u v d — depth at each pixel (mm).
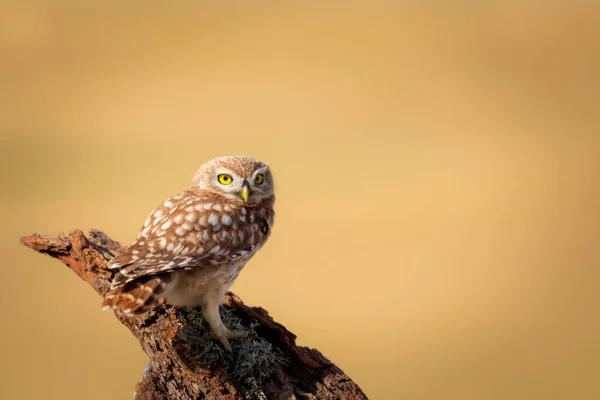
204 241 6531
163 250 6355
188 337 6555
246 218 6895
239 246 6719
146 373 6816
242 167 7098
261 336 6875
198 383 6363
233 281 6754
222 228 6680
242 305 7125
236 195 6945
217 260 6473
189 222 6582
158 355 6512
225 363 6566
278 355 6746
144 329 6543
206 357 6512
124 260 6168
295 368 6707
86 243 7141
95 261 7086
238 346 6648
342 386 6629
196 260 6367
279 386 6527
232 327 6848
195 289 6488
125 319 6629
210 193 7020
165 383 6574
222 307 7078
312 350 6852
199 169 7336
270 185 7359
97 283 7070
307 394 6555
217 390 6324
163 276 6145
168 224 6559
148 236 6496
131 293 5973
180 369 6441
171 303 6645
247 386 6492
